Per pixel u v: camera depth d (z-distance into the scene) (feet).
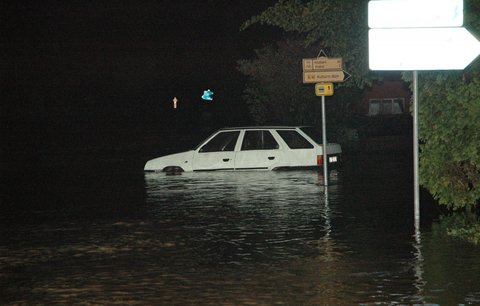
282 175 86.43
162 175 90.48
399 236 45.88
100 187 79.00
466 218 52.54
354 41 61.98
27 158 128.06
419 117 48.93
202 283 34.35
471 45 45.32
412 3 45.52
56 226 52.49
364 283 33.78
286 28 67.10
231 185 76.84
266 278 35.17
